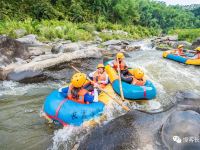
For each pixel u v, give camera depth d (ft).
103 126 9.98
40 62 29.66
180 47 43.70
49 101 17.08
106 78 22.56
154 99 21.80
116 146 8.41
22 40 51.16
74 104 16.35
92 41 68.08
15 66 28.55
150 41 93.61
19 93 22.88
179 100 11.55
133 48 60.85
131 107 20.59
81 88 17.06
